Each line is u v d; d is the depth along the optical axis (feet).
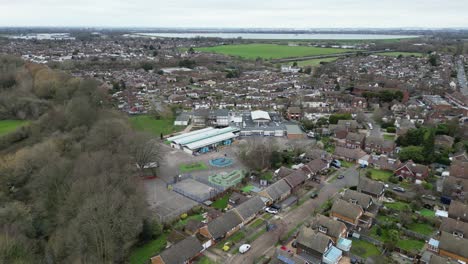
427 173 342.23
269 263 213.66
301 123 546.67
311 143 454.81
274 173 359.66
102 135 374.22
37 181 305.12
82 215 231.09
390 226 260.42
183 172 370.73
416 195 303.89
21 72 649.61
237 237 253.24
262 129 503.61
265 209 288.71
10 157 354.95
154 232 249.55
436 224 263.29
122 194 260.42
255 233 258.37
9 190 321.93
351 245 243.19
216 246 242.58
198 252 228.63
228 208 291.38
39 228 265.75
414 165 345.72
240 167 383.86
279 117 586.45
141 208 258.16
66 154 366.84
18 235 242.58
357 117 545.85
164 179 352.69
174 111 606.55
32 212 280.31
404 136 437.17
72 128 428.56
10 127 466.70
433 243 234.58
